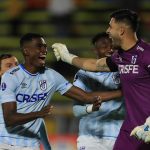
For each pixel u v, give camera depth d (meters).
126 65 17.67
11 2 51.47
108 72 20.42
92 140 20.72
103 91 20.53
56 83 19.11
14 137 18.52
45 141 19.52
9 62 20.55
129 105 17.81
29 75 18.62
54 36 48.09
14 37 49.00
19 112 18.55
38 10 50.59
